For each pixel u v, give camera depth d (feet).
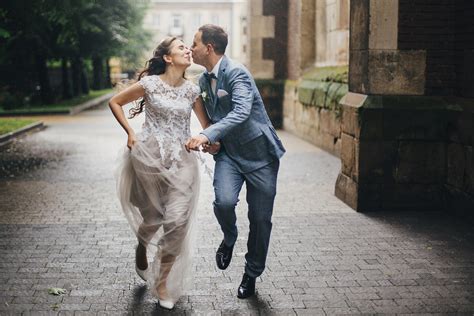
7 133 51.88
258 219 14.70
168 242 14.14
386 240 20.15
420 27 23.93
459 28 23.56
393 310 14.19
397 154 24.17
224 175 14.52
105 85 151.43
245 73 14.24
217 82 14.39
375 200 24.29
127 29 97.55
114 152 43.09
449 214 23.82
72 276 16.52
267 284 15.96
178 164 14.47
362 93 24.66
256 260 14.96
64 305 14.48
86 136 54.19
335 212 24.18
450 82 24.18
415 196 24.40
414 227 21.85
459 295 15.14
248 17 61.41
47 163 38.04
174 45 14.37
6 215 23.66
